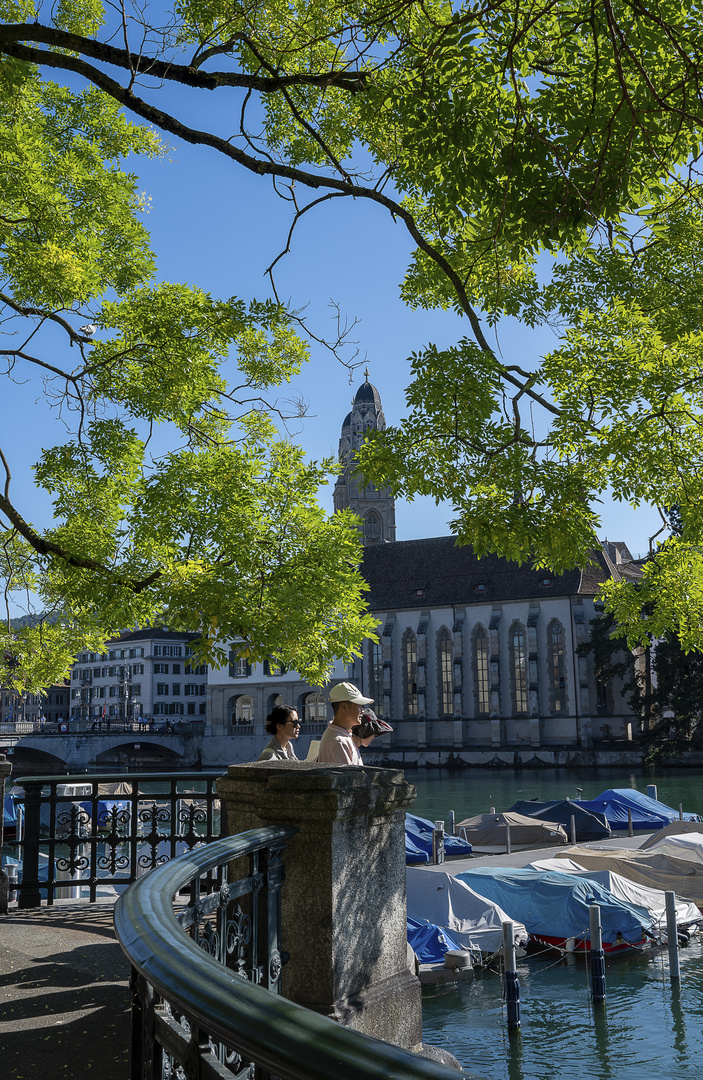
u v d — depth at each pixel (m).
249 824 4.47
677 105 5.73
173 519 10.40
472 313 8.35
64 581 11.34
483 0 5.64
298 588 10.36
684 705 86.81
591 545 8.03
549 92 5.95
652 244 8.18
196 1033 1.99
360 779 4.32
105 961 6.28
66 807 28.98
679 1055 17.64
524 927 23.92
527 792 71.00
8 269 11.03
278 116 10.09
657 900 25.27
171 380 11.12
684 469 8.30
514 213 6.20
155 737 106.56
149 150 12.81
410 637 115.38
